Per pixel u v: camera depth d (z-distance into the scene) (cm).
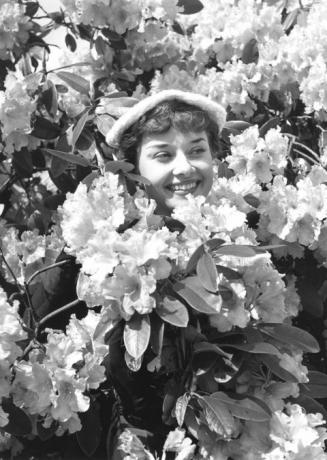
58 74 259
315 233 223
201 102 213
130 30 271
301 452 183
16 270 241
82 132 244
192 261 178
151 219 191
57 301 228
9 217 296
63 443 219
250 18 276
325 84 256
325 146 262
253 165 239
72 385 187
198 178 206
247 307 193
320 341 264
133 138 213
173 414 185
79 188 191
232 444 188
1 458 225
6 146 246
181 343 189
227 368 185
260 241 236
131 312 176
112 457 199
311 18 271
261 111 284
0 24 264
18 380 188
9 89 236
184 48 306
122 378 201
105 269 176
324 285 261
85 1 255
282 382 193
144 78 293
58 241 245
